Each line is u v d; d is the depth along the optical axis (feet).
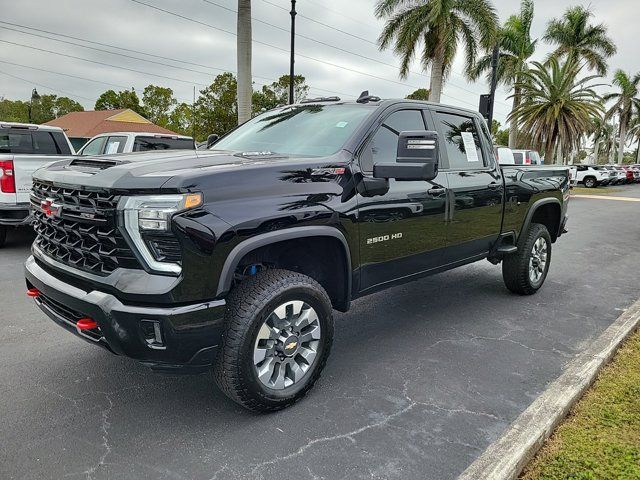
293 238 9.68
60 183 9.57
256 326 9.26
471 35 76.69
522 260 17.97
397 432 9.57
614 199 73.56
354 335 14.78
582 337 14.83
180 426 9.63
